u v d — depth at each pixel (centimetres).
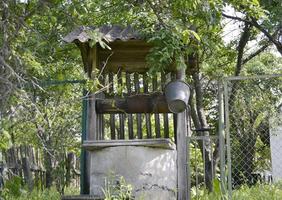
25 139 739
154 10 532
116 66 630
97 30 454
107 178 484
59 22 497
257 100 728
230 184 527
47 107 510
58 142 674
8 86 357
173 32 530
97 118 605
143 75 628
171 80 602
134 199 478
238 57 1136
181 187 563
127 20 652
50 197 692
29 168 780
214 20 553
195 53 617
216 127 1193
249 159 815
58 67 713
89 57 592
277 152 1056
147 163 491
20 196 646
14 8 395
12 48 385
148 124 618
